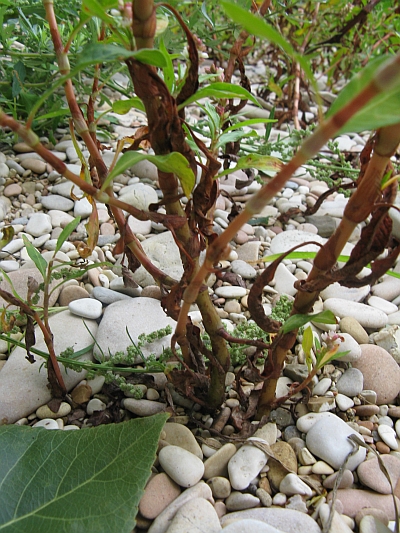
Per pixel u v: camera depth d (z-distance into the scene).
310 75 0.11
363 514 0.18
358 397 0.23
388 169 0.15
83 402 0.22
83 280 0.30
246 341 0.19
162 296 0.19
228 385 0.23
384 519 0.18
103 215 0.35
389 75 0.09
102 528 0.16
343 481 0.19
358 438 0.20
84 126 0.17
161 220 0.16
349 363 0.25
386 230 0.15
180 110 0.16
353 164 0.42
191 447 0.20
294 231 0.34
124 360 0.23
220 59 0.56
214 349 0.20
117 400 0.22
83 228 0.34
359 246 0.15
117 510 0.16
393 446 0.21
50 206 0.36
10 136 0.43
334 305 0.27
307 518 0.17
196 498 0.18
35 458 0.18
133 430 0.18
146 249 0.31
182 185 0.15
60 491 0.17
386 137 0.13
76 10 0.37
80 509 0.17
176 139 0.15
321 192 0.40
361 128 0.11
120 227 0.18
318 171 0.38
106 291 0.28
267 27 0.10
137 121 0.49
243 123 0.20
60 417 0.22
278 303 0.24
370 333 0.27
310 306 0.18
